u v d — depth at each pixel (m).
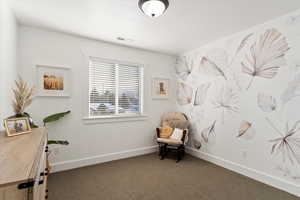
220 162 2.82
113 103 3.14
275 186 2.10
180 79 3.77
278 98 2.08
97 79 2.96
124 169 2.66
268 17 2.09
